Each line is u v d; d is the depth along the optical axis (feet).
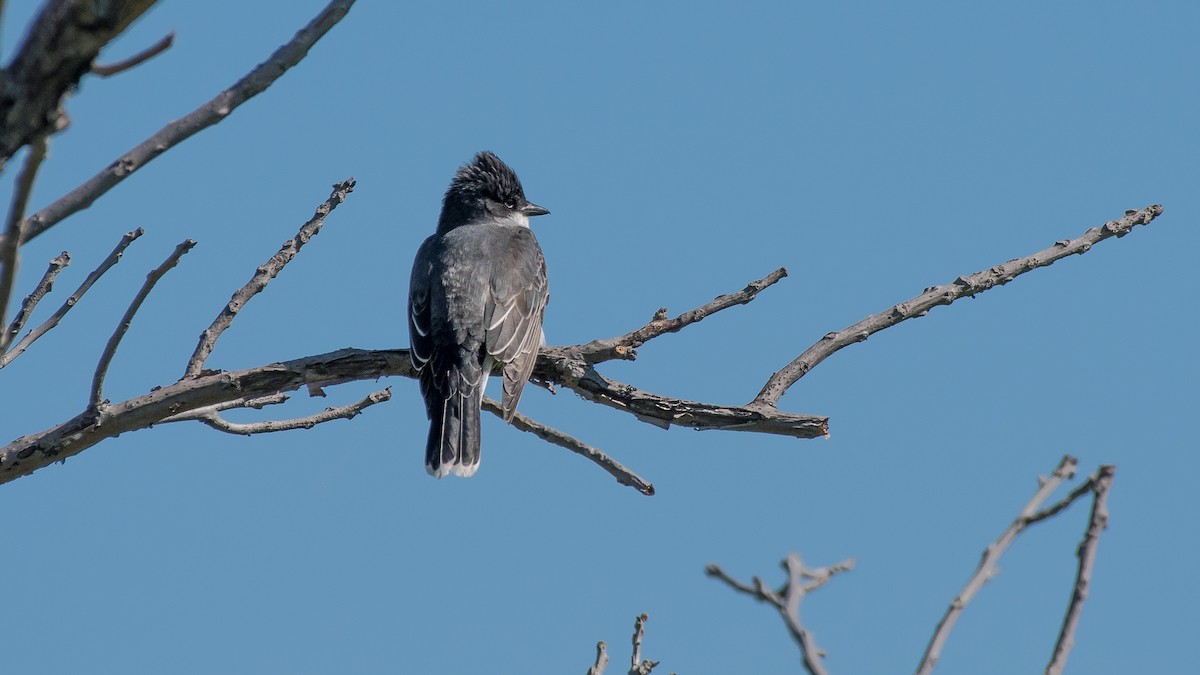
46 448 34.12
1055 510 19.38
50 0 16.02
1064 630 18.74
